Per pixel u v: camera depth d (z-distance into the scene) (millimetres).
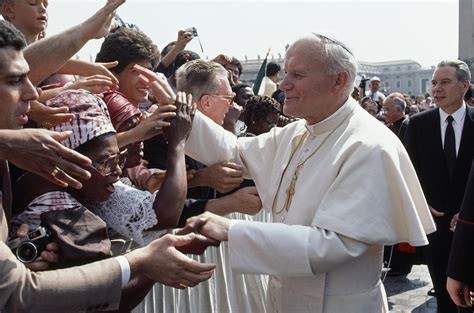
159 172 2688
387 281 6445
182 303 3096
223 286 3275
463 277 3049
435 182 4867
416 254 6340
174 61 5125
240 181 2766
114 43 2801
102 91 2389
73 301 1757
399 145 2420
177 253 1950
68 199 2027
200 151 2795
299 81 2318
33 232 1906
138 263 1902
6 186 1898
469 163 4773
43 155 1732
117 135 2354
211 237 2230
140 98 2822
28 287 1703
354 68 2352
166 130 2484
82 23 2244
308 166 2418
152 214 2256
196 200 2859
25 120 1854
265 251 2189
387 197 2236
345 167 2254
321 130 2402
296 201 2371
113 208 2270
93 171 2053
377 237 2188
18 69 1791
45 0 2766
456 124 4879
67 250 1889
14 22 2727
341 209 2201
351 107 2402
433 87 4934
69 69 2596
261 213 3814
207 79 3213
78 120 2057
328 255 2168
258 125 4199
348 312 2320
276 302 2484
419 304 5613
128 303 2031
